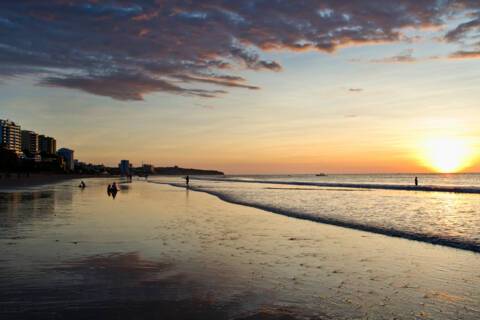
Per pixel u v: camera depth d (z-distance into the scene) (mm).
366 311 6957
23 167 157500
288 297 7645
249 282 8633
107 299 7234
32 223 17703
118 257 10828
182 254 11438
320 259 11117
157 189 61531
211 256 11266
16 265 9750
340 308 7082
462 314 6863
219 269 9766
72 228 16281
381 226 17969
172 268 9750
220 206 28750
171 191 54375
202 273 9320
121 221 18891
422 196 44594
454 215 22938
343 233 15930
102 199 34875
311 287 8359
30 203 28875
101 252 11477
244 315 6602
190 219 20375
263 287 8281
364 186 76062
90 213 22328
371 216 22234
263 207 27750
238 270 9695
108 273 9109
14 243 12727
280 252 12023
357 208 27531
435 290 8242
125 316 6383
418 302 7469
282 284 8539
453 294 7980
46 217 20062
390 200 36531
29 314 6402
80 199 34156
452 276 9383
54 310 6602
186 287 8133
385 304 7336
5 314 6387
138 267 9750
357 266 10312
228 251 12047
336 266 10297
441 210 26219
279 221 19828
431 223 19203
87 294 7516
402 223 19156
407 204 31672
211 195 44312
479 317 6727
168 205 29328
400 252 12188
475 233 15930
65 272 9125
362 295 7855
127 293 7625
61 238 13773
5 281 8320
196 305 7035
